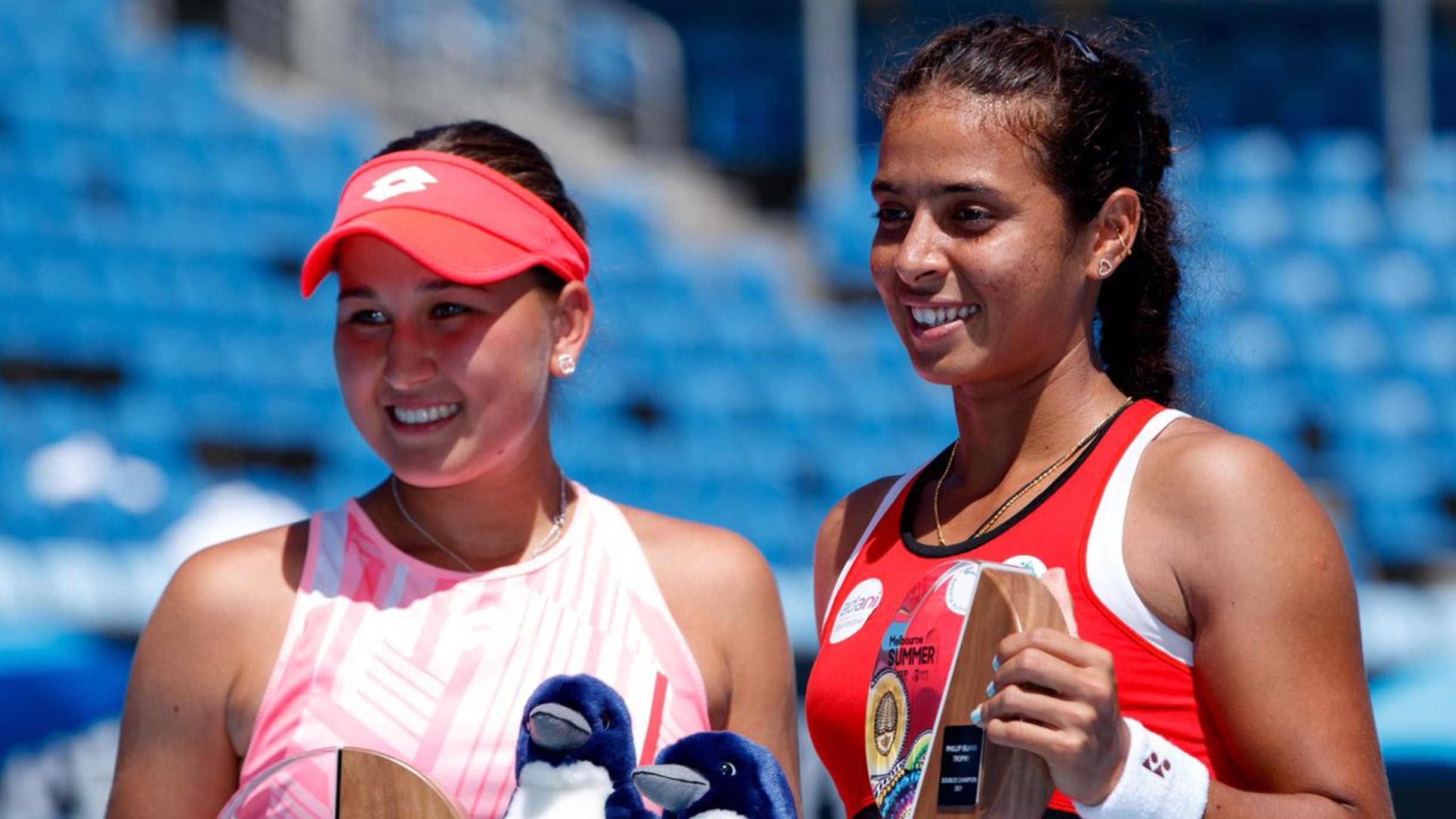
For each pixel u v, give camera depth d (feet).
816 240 165.58
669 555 29.60
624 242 160.15
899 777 22.91
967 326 25.14
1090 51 25.88
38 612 72.90
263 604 27.45
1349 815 22.21
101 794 63.93
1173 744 23.29
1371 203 172.24
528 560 28.84
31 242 134.00
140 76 156.04
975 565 22.68
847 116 167.22
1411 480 142.00
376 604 27.68
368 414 28.17
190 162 148.87
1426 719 65.05
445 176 28.40
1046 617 22.04
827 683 26.37
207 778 27.32
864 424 143.33
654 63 198.70
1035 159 24.71
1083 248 25.38
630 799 22.11
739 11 210.18
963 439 27.30
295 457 125.08
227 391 126.52
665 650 28.55
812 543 125.90
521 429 28.32
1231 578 22.89
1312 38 206.28
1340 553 23.26
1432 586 132.57
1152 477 23.94
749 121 208.44
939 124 25.00
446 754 26.61
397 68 173.27
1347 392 148.87
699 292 155.74
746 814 20.75
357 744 26.50
